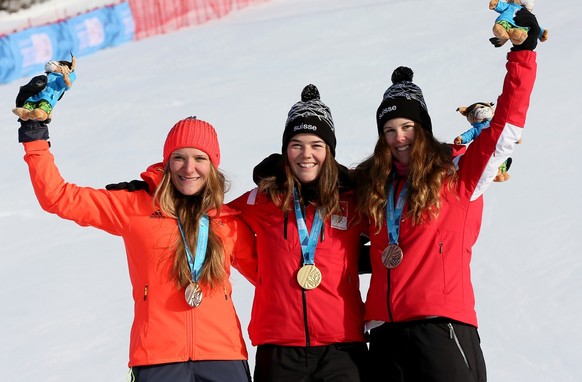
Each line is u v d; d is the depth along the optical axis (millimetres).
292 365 12562
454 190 12508
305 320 12539
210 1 68000
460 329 12203
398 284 12391
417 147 12641
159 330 12172
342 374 12469
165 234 12453
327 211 12875
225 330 12406
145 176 12859
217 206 12695
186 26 66562
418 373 12188
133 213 12562
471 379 12070
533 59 12047
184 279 12258
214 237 12656
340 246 12906
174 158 12570
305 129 12844
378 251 12781
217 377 12203
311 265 12664
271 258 12867
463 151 13609
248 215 13266
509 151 12172
